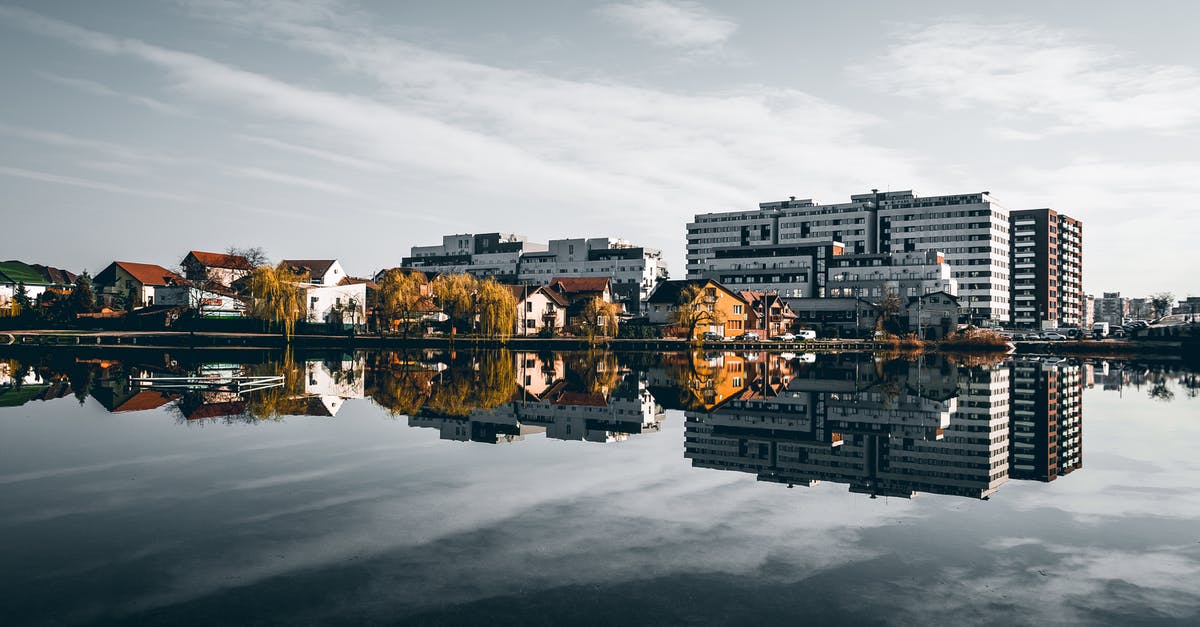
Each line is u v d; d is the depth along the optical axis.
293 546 15.95
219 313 123.19
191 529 17.02
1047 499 20.47
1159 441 30.36
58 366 63.50
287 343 98.75
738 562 15.23
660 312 155.00
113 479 21.70
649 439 29.91
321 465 23.86
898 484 22.16
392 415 35.00
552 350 105.94
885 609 13.04
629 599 13.35
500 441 28.56
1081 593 13.81
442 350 98.69
